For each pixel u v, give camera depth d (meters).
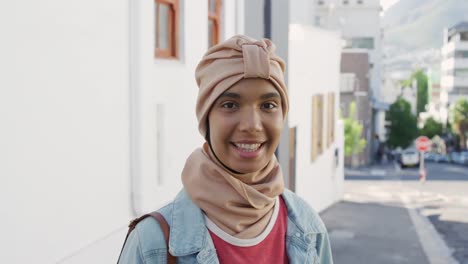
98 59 4.62
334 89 22.48
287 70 12.45
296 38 16.42
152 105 5.53
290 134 15.90
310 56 18.17
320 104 19.88
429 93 99.44
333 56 21.92
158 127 5.70
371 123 51.16
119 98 5.00
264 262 1.96
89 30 4.46
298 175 16.91
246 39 1.93
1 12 3.40
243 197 1.92
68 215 4.21
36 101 3.79
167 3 6.21
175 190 6.15
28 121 3.70
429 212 21.23
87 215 4.49
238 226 1.93
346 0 57.16
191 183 1.97
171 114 6.01
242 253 1.93
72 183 4.26
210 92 1.91
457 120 71.00
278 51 11.06
